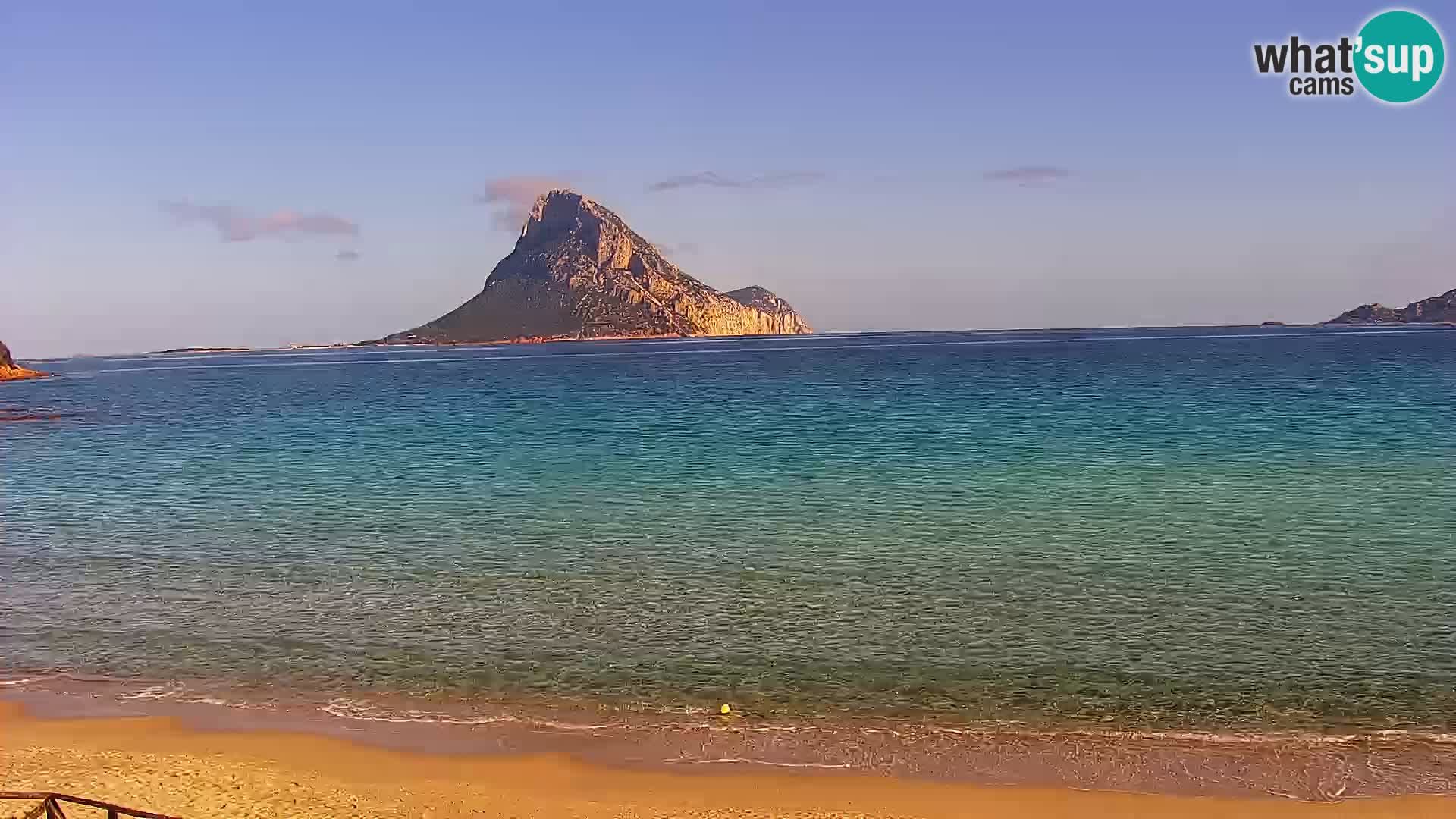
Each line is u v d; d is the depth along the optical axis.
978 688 15.13
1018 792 12.03
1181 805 11.69
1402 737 13.36
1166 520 26.05
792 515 27.84
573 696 15.03
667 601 19.62
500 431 52.06
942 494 30.50
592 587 20.73
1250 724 13.81
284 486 34.97
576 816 11.50
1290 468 34.09
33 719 14.45
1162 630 17.52
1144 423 48.12
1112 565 21.69
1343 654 16.30
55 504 32.50
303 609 19.52
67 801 10.18
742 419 56.19
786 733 13.73
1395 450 37.72
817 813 11.55
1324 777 12.33
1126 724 13.85
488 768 12.77
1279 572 20.94
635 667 16.14
